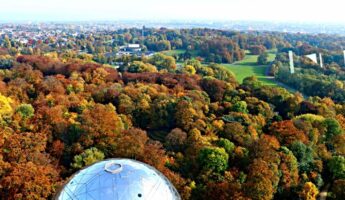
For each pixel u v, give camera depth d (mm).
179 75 150625
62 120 88562
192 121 101438
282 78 187625
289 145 86562
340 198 72625
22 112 93438
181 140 89125
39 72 140375
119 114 103562
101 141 82438
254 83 147625
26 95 117438
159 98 113938
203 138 88250
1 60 169875
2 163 69562
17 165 69000
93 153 76938
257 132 97375
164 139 97688
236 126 93000
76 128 85125
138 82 138750
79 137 83625
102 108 96438
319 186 79188
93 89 124250
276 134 93125
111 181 27812
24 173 66250
